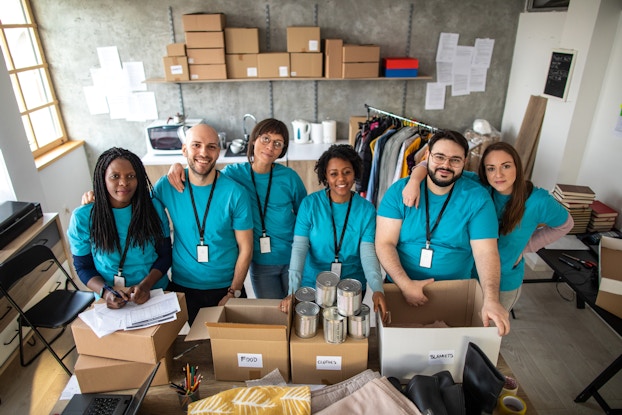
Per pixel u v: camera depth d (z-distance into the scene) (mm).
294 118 4703
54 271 2980
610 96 3436
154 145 4168
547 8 3979
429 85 4602
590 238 3000
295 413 1217
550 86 3846
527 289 3469
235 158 4195
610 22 3318
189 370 1407
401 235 1790
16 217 2695
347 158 1786
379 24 4348
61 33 4188
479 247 1689
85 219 1793
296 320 1458
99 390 1458
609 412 2338
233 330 1408
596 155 3598
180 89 4504
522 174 1820
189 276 2006
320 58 4137
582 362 2746
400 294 1707
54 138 4395
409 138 3592
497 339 1389
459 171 1605
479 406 1265
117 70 4375
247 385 1447
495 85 4668
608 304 2131
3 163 3143
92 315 1503
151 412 1400
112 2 4129
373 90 4609
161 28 4250
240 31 4020
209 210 1905
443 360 1420
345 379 1473
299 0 4223
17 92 3795
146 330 1424
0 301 2408
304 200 1910
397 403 1202
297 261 1836
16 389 2523
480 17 4371
